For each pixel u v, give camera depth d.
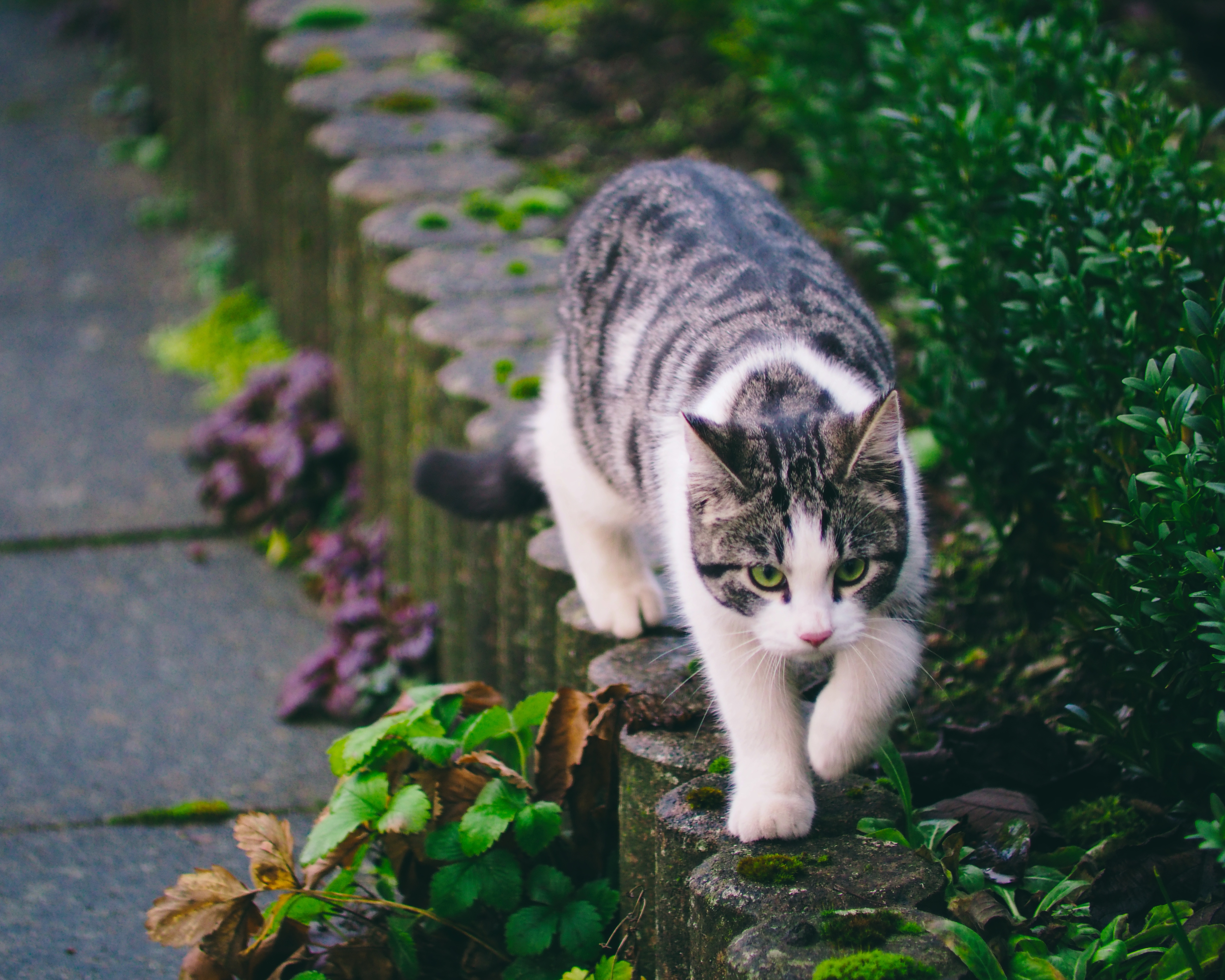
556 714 2.62
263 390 5.23
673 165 3.25
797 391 2.47
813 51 4.51
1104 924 2.12
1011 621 3.09
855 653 2.36
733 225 2.93
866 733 2.34
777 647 2.28
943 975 1.86
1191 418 2.13
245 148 6.37
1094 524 2.54
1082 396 2.55
